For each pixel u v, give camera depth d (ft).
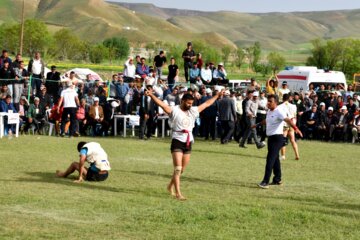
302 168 60.80
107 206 36.09
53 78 91.91
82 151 45.34
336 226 33.91
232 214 35.19
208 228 31.99
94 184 44.65
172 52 308.81
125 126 86.69
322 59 338.34
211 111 86.94
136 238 29.53
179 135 39.96
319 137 96.99
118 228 31.22
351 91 118.62
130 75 99.71
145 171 52.80
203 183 48.01
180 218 33.63
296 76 124.67
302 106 97.04
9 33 353.92
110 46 400.47
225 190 45.19
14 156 58.34
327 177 54.90
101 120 85.56
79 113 84.89
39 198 37.47
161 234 30.40
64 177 47.16
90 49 362.33
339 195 45.32
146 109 83.25
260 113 80.23
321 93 108.88
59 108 81.20
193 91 88.84
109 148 69.87
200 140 86.89
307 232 32.24
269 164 47.26
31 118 82.94
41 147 66.85
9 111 75.82
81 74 149.38
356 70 328.90
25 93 88.38
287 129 66.33
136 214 34.30
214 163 61.21
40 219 32.27
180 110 39.96
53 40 360.28
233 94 87.35
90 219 32.86
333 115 96.12
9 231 29.50
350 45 336.49
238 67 375.45
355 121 94.99
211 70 108.06
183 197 40.16
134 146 73.05
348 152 78.95
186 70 108.78
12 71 85.15
